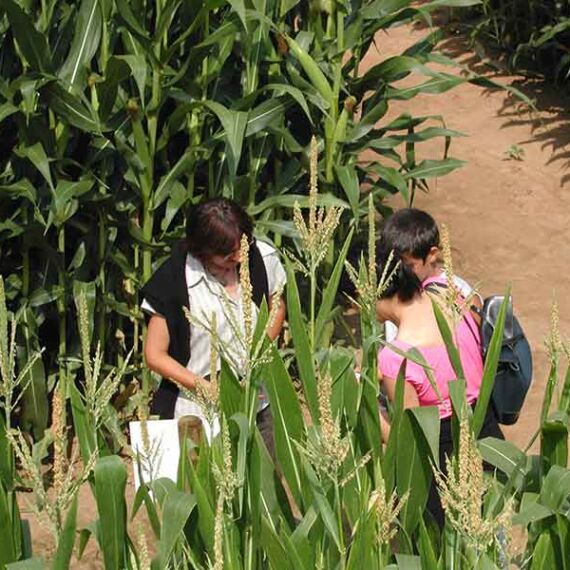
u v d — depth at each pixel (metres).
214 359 8.09
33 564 7.83
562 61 24.61
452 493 8.34
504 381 11.46
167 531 8.05
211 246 12.43
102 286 16.53
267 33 16.62
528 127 24.42
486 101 25.39
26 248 15.95
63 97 15.28
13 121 16.45
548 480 8.52
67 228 16.98
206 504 8.12
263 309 8.73
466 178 22.89
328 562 8.67
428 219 11.48
